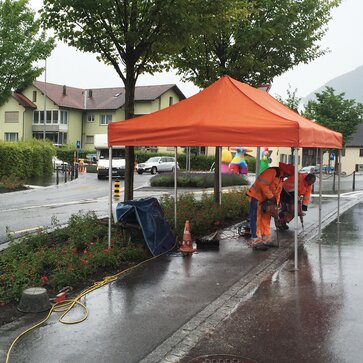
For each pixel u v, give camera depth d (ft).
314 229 36.94
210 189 81.41
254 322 17.28
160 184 88.58
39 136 206.69
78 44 33.30
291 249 29.22
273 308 18.70
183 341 15.66
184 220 33.53
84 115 211.00
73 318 17.46
